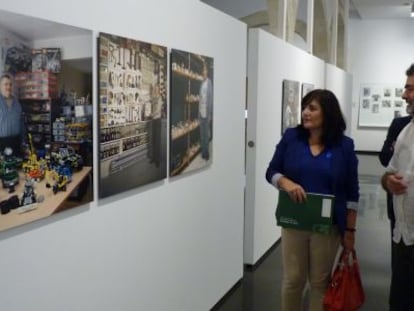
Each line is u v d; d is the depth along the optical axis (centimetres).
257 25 977
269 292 421
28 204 187
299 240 284
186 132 319
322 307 284
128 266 263
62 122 203
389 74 1494
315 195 270
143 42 262
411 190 237
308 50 824
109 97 234
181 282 326
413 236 239
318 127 277
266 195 519
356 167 280
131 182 258
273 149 537
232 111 404
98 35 225
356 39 1509
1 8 171
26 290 192
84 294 228
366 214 739
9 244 183
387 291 430
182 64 308
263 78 494
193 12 323
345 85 1134
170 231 308
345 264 274
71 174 211
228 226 406
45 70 192
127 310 264
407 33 1468
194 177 339
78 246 221
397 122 358
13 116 177
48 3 193
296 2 714
